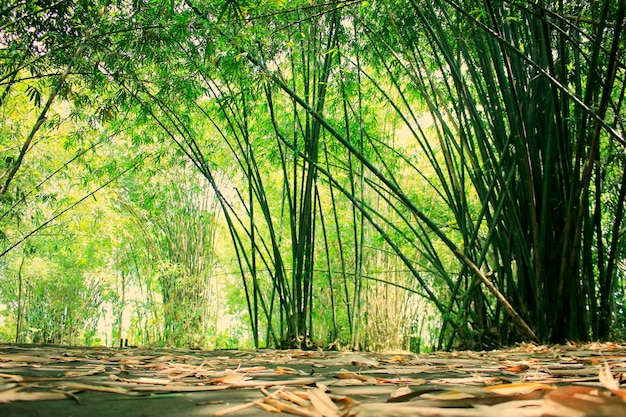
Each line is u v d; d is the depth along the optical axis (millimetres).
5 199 5645
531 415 653
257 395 1056
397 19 5016
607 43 4258
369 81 6371
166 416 809
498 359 2520
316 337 9617
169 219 9344
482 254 4449
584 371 1565
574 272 4203
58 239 9008
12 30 4621
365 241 8211
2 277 11211
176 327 8852
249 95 5281
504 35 4359
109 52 4805
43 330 11586
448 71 5785
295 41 5223
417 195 7699
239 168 7629
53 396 957
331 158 7164
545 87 4402
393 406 732
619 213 4410
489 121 4758
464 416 652
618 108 4180
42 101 6961
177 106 5684
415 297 9141
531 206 4238
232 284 11320
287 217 8906
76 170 7727
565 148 4219
